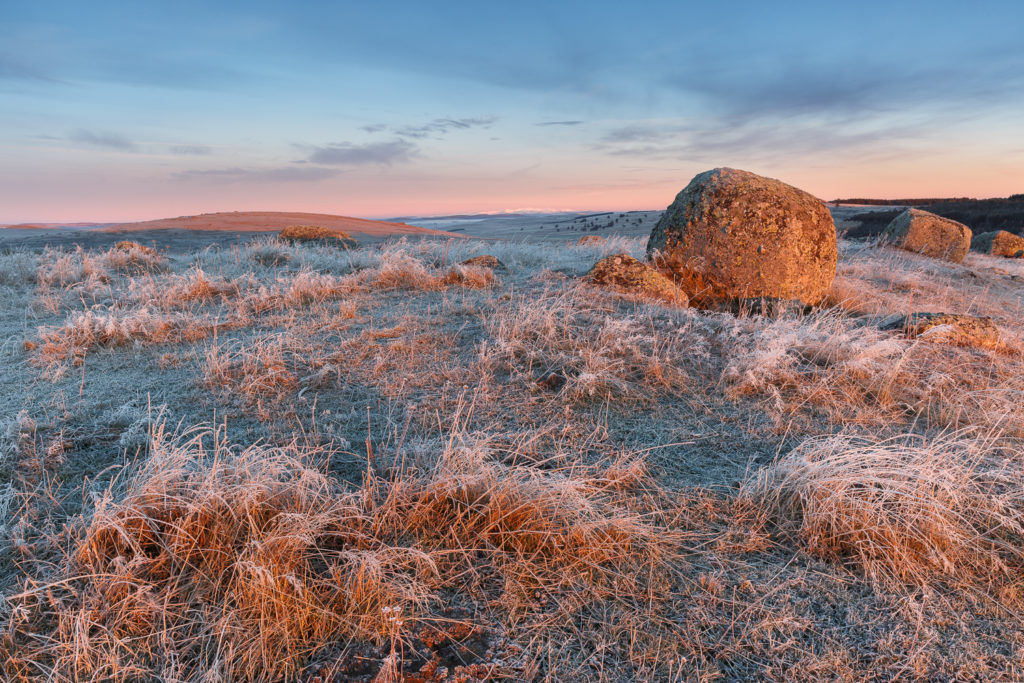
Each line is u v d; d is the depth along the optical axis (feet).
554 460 10.98
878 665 6.55
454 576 7.77
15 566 7.75
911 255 50.90
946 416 13.47
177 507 8.04
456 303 23.58
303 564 7.55
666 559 8.30
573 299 21.44
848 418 13.29
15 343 18.24
